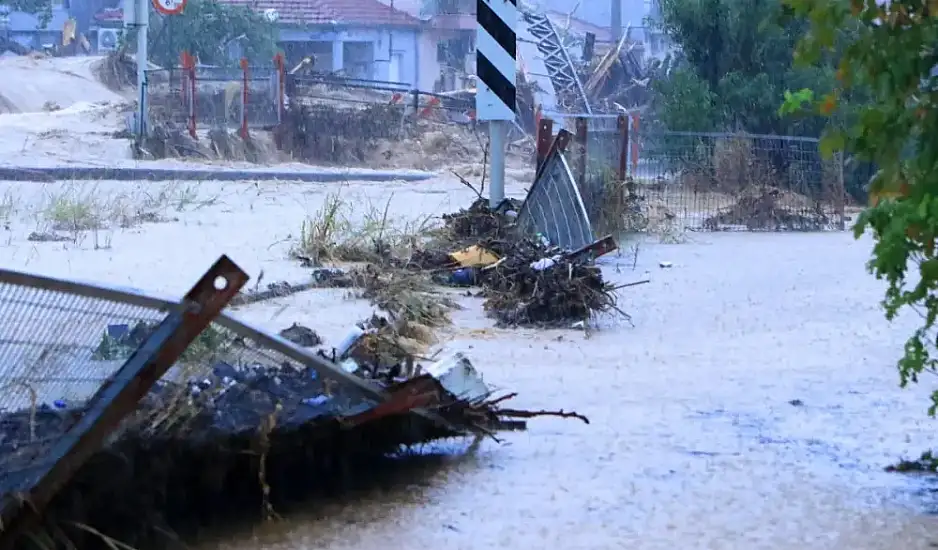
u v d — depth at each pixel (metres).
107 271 11.43
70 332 4.30
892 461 6.26
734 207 18.98
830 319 10.42
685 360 8.67
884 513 5.43
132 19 29.84
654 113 29.22
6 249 12.81
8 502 4.18
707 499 5.58
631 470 6.00
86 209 16.08
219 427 4.81
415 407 5.49
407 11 60.19
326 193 21.55
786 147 20.66
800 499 5.61
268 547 4.84
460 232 13.42
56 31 59.81
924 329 5.80
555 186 12.80
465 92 40.59
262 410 4.92
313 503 5.33
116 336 4.32
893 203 5.25
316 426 5.17
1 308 4.25
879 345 9.30
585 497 5.57
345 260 12.45
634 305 10.99
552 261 10.32
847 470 6.10
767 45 26.88
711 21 27.30
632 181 17.47
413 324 9.09
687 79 27.14
